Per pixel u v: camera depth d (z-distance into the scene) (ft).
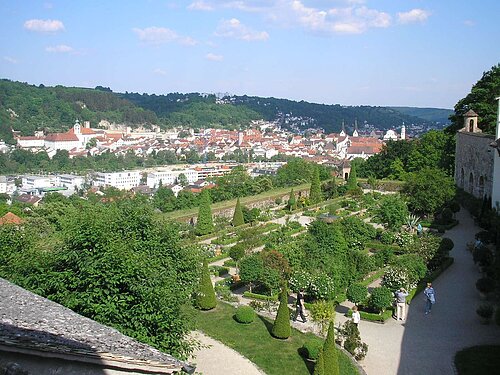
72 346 36.35
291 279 121.29
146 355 39.34
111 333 43.21
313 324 112.16
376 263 149.18
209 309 119.55
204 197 264.72
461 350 97.96
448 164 310.45
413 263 132.36
